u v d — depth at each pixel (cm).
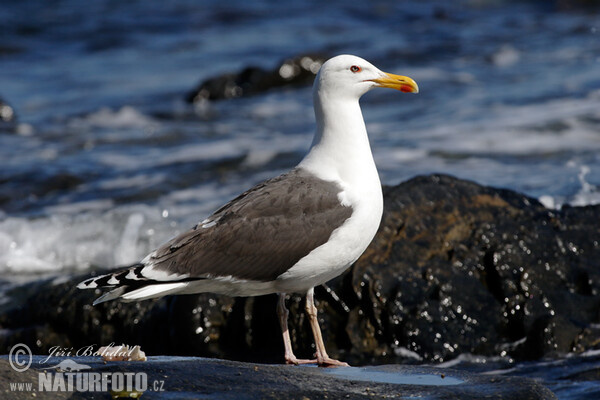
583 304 1119
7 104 2767
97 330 1183
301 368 784
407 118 2367
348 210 870
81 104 2973
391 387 711
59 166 2141
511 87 2608
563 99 2355
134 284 823
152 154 2231
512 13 4197
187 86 3197
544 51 3172
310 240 856
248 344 1124
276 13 4553
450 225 1182
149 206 1753
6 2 4981
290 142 2234
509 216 1203
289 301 1114
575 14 4006
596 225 1198
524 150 1923
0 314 1263
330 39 3853
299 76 3184
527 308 1109
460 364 1056
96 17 4600
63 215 1762
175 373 711
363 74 908
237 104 2912
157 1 4981
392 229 1164
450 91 2672
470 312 1105
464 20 4119
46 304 1222
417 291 1111
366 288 1108
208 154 2159
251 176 1956
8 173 2086
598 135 1992
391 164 1889
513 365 1043
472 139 2044
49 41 4125
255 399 665
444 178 1250
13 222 1670
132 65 3600
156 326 1161
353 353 1086
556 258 1156
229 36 4066
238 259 848
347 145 899
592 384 948
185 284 841
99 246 1596
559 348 1066
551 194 1583
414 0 4722
